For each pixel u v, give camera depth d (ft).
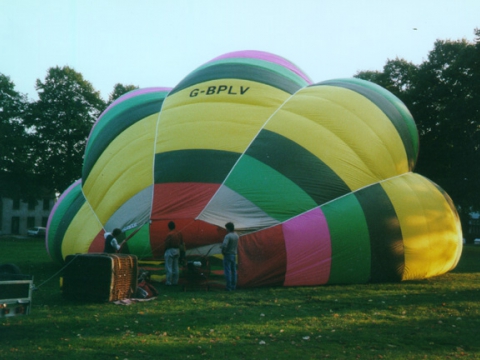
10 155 158.30
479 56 103.65
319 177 48.14
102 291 36.58
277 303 37.37
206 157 49.80
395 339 26.78
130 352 23.79
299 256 45.60
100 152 58.59
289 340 26.45
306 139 50.19
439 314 33.65
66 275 37.91
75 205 56.49
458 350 24.73
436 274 53.36
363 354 23.81
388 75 128.16
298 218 46.26
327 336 27.35
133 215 48.96
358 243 46.88
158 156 51.80
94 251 50.49
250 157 49.34
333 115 52.29
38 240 166.09
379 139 52.60
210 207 46.68
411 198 51.11
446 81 112.88
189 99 56.95
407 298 39.93
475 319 32.12
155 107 59.41
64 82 167.22
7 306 25.61
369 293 42.37
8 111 162.91
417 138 60.75
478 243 228.84
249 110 53.67
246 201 46.83
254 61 60.75
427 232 50.44
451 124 107.96
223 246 43.93
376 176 50.67
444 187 114.01
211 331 28.22
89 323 30.04
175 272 46.85
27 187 168.55
